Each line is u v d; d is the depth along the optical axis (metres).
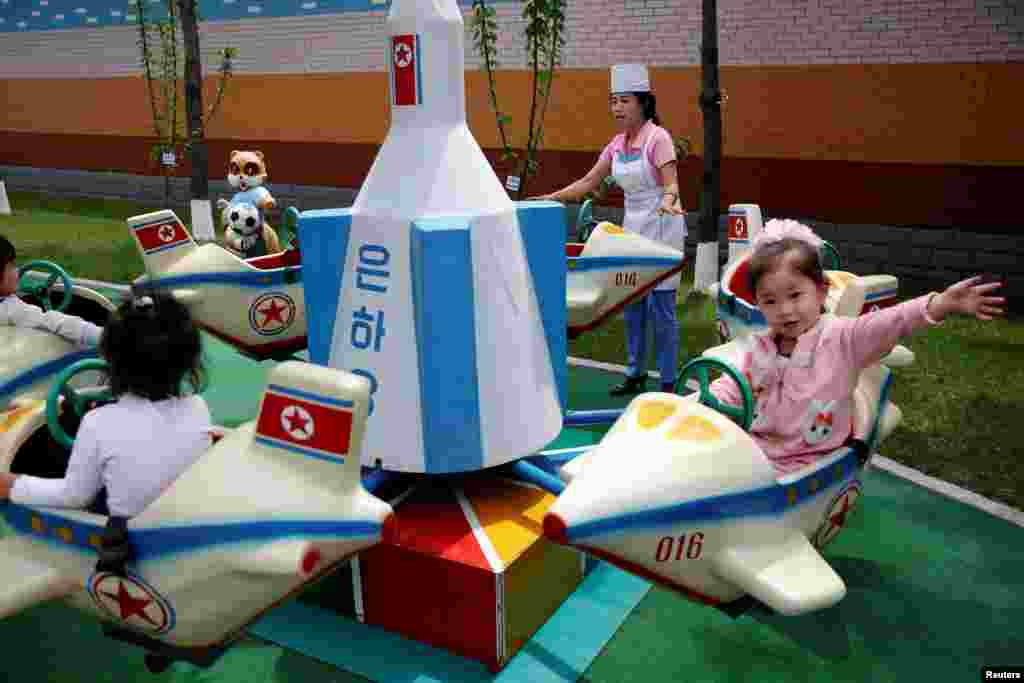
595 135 10.53
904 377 5.97
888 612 3.28
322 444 2.30
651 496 2.40
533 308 3.37
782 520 2.62
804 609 2.42
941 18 8.31
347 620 3.21
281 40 12.83
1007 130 8.22
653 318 5.29
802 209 9.39
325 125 12.76
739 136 9.57
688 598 2.67
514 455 3.28
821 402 2.87
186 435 2.51
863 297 3.43
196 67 10.88
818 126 9.13
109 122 14.98
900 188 8.82
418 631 3.07
